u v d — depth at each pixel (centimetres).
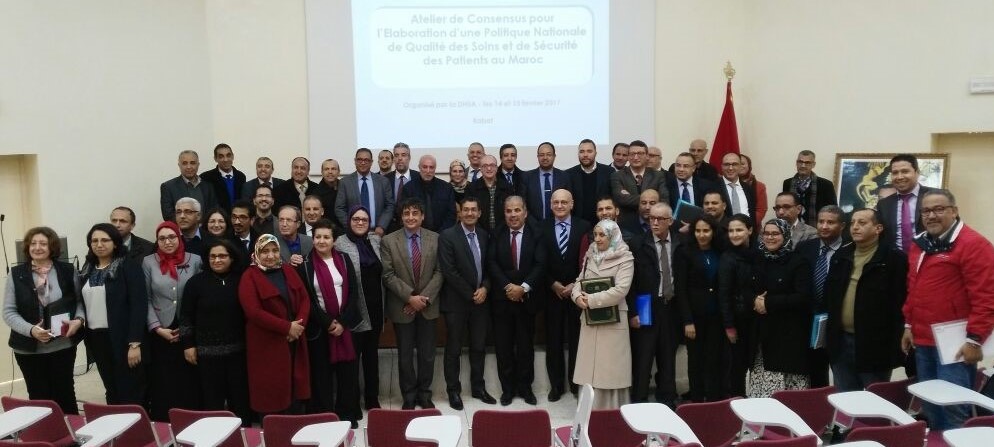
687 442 292
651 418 313
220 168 680
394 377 577
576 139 782
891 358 418
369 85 767
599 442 339
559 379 546
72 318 463
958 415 371
